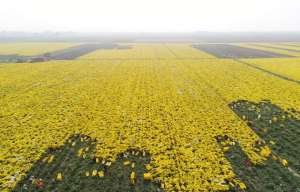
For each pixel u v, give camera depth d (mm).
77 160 17875
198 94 32812
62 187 15180
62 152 18906
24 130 22172
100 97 31609
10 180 15516
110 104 28859
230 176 15703
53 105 28734
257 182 15523
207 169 16328
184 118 24562
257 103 29141
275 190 14852
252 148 19141
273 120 24438
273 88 35062
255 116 25609
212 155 17906
